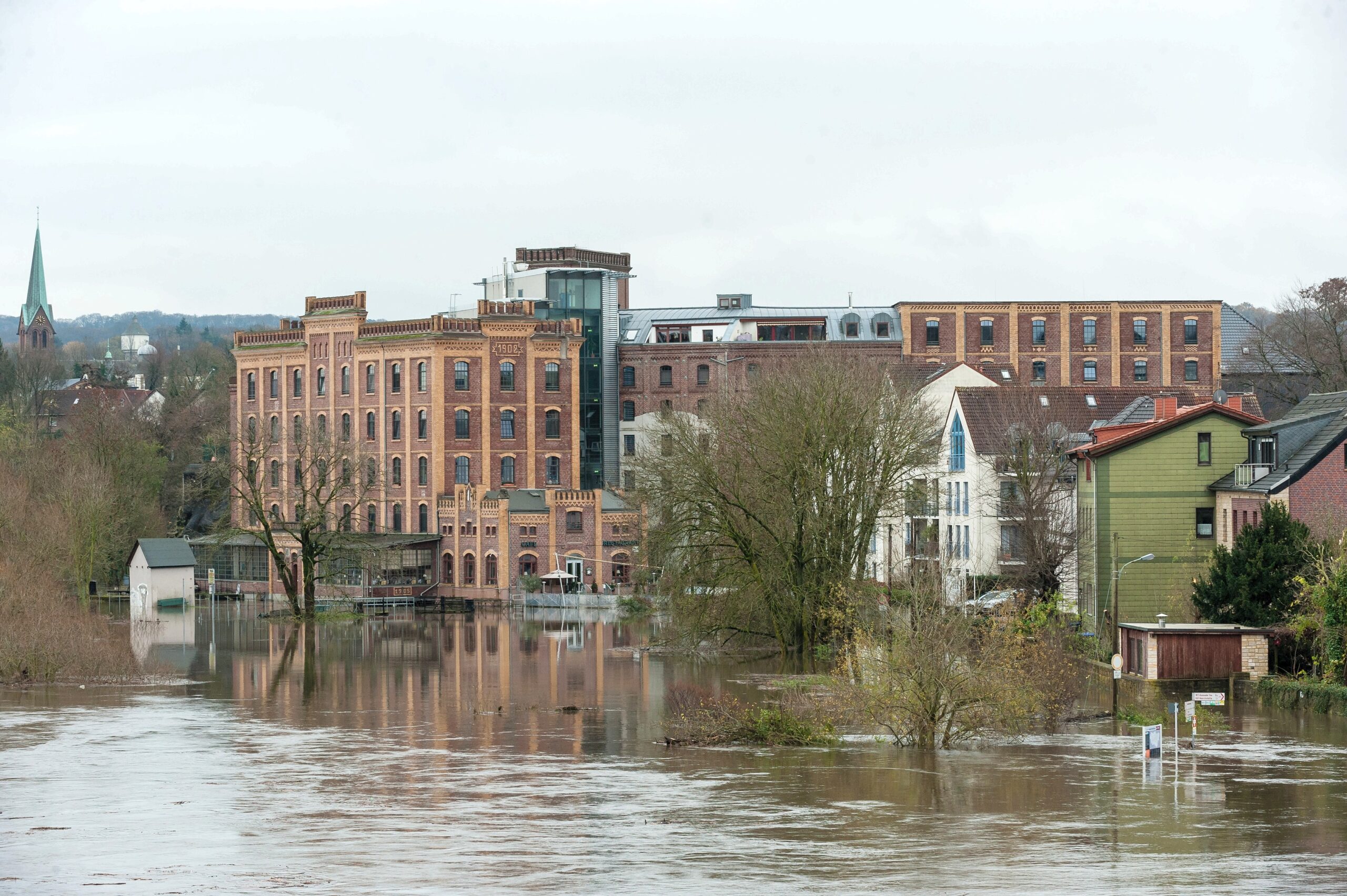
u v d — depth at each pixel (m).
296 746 73.81
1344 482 98.62
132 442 194.00
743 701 86.00
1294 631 88.12
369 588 178.62
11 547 137.88
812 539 103.62
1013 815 54.56
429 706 90.56
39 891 44.22
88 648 106.75
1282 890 43.88
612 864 47.09
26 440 193.88
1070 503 120.31
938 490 113.69
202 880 45.34
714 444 110.06
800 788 60.03
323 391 199.00
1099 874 45.78
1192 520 111.75
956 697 70.75
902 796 58.28
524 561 179.25
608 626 153.00
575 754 70.50
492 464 188.25
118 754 70.94
